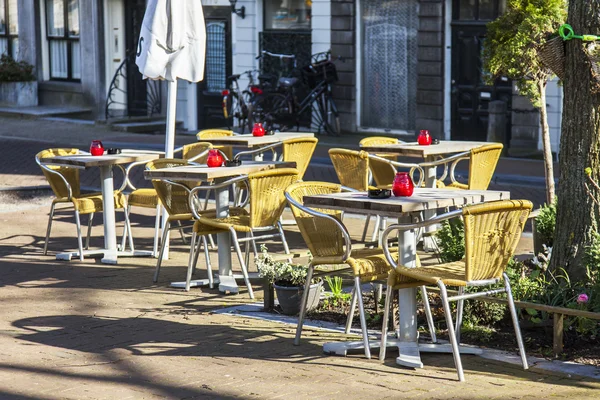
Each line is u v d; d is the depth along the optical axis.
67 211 12.90
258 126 12.04
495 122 17.45
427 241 9.85
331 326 7.27
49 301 8.12
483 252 6.08
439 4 18.88
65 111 24.94
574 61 7.27
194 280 8.79
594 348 6.61
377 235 10.28
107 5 24.95
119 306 7.93
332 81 20.47
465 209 5.91
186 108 23.64
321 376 6.06
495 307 7.07
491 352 6.58
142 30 10.02
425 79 19.33
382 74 20.38
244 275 8.20
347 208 6.44
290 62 21.42
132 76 24.88
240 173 8.57
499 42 9.70
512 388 5.82
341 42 20.66
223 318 7.53
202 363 6.35
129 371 6.19
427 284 6.89
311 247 6.85
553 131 17.22
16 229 11.63
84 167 9.63
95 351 6.64
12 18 27.72
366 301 7.84
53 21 26.48
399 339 6.57
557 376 6.06
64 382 5.96
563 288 7.07
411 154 10.00
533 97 9.52
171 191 9.15
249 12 21.98
